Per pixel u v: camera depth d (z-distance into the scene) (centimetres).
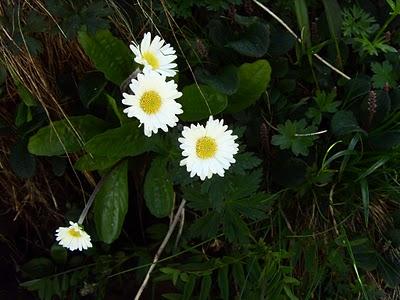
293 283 40
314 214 43
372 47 42
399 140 40
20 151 40
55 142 37
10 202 44
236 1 40
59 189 44
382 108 41
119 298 44
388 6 44
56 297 45
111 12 37
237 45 39
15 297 46
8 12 37
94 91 38
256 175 38
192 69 40
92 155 38
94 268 43
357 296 43
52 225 45
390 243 42
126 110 33
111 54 37
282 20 42
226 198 38
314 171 41
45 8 37
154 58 35
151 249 43
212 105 38
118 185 39
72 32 36
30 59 38
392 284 42
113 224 39
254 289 40
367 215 39
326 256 42
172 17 40
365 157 41
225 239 42
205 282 40
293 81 41
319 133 40
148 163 41
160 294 44
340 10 42
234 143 35
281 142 39
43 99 39
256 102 42
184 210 42
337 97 43
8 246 46
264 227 42
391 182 42
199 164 35
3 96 40
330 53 42
